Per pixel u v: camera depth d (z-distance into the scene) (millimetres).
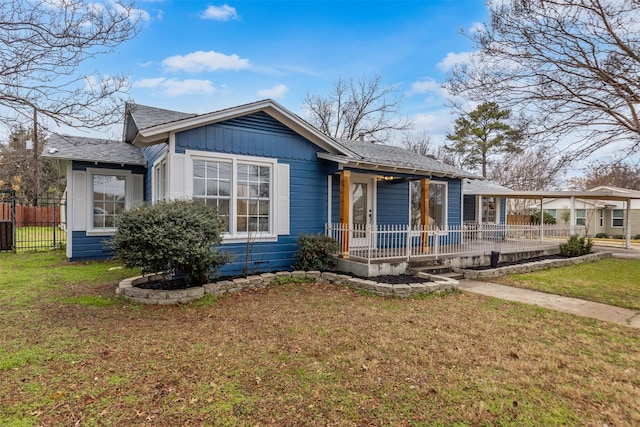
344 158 8383
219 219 6617
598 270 10375
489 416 2809
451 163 30297
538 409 2918
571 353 4113
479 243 11492
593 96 7102
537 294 7211
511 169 27641
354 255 8938
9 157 20094
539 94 7477
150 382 3279
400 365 3727
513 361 3861
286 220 8422
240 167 7789
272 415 2793
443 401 3027
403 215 11648
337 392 3156
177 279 6953
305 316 5418
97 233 10430
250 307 5883
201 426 2639
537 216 24469
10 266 9250
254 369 3588
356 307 5977
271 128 8156
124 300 6035
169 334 4543
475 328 4965
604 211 24906
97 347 4066
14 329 4586
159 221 5852
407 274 8359
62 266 9289
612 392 3203
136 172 10953
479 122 26375
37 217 20891
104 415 2746
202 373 3480
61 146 10156
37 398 2963
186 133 7039
